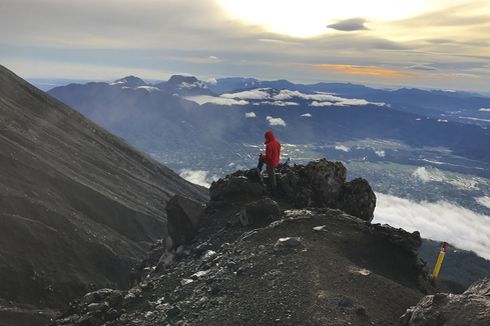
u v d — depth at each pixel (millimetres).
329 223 24750
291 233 23188
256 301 16312
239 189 31188
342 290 16781
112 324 17188
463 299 14172
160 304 18266
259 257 20438
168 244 29078
